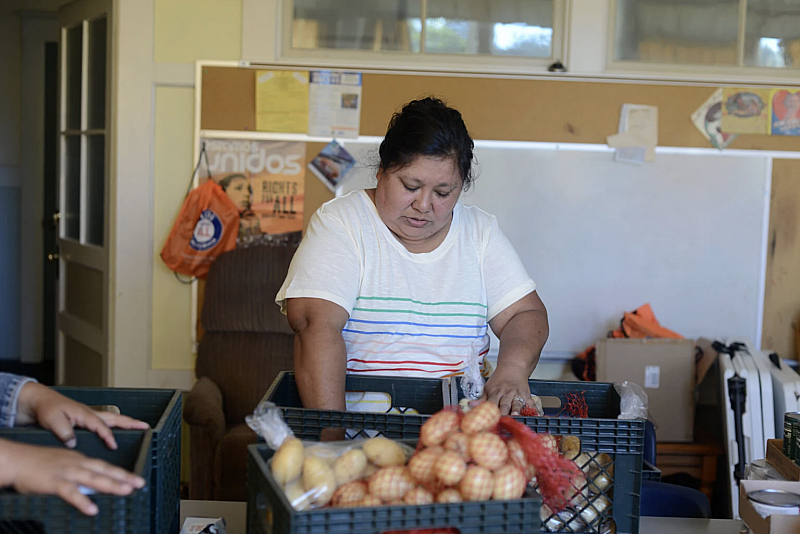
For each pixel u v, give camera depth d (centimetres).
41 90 472
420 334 139
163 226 317
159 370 320
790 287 323
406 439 95
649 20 316
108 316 320
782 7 318
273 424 88
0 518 74
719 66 319
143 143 312
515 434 88
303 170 313
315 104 310
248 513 88
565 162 315
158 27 309
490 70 309
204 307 292
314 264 133
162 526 90
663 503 153
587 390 123
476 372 124
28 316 485
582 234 318
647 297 322
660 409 292
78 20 344
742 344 300
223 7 308
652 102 314
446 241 142
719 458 291
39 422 92
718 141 316
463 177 131
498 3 313
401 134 127
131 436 89
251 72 309
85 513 74
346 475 84
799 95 315
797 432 117
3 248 487
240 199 314
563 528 99
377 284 137
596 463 99
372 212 140
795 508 98
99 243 338
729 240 321
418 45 315
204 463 255
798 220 321
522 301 145
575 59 312
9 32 472
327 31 313
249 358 287
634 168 316
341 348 124
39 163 477
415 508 75
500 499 78
